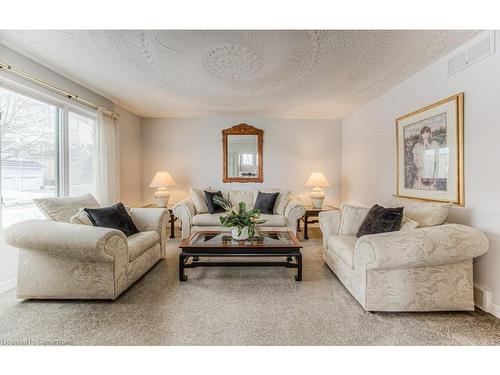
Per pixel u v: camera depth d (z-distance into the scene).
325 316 1.77
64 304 1.91
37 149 2.59
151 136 4.66
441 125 2.24
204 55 2.24
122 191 4.05
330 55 2.20
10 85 2.28
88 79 2.85
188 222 3.69
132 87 3.09
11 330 1.60
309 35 1.90
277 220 3.68
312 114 4.37
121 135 4.01
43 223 1.93
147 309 1.85
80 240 1.82
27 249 1.93
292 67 2.44
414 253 1.69
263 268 2.69
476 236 1.74
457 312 1.82
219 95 3.35
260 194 4.09
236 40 1.99
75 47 2.13
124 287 2.07
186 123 4.68
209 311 1.83
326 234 2.75
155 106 3.93
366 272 1.79
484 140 1.85
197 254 2.34
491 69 1.79
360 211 2.64
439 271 1.78
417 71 2.54
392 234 1.78
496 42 1.75
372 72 2.56
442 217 1.98
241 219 2.55
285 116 4.52
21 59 2.28
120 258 2.01
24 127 2.44
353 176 4.20
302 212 3.75
